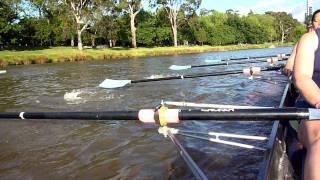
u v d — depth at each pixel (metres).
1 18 48.00
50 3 51.34
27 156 6.66
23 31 53.34
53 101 12.17
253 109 2.86
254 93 12.46
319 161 2.38
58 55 39.72
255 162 5.78
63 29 53.81
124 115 3.77
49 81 19.06
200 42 82.75
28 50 49.09
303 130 2.78
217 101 11.34
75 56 40.56
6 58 34.66
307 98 2.73
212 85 14.71
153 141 7.10
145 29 67.62
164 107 3.47
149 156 6.34
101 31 58.75
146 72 23.09
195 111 3.21
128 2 60.47
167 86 14.56
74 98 12.60
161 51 52.84
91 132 7.92
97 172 5.82
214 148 6.46
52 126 8.50
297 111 2.65
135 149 6.73
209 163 5.84
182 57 42.47
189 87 14.25
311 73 2.94
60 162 6.32
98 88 14.88
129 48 60.00
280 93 12.18
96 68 27.78
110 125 8.37
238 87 13.96
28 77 21.58
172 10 69.25
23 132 8.14
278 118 2.73
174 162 5.98
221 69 23.56
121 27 65.44
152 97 12.23
